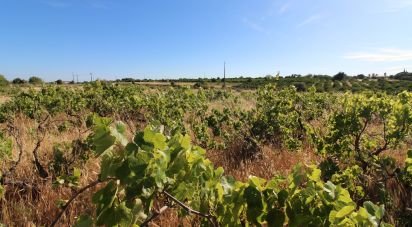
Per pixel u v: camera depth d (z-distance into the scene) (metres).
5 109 10.84
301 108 7.28
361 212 1.78
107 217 1.73
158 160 1.68
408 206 3.93
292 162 5.77
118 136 1.67
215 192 2.11
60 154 5.02
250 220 1.99
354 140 4.66
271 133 7.36
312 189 1.95
